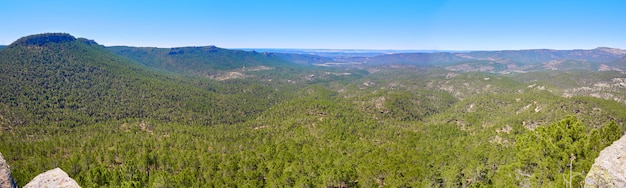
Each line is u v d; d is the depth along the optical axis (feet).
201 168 376.89
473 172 266.98
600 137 159.74
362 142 487.61
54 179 100.27
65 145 490.90
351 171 310.45
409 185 285.84
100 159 435.94
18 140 531.09
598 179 110.01
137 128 648.79
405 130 592.19
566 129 175.22
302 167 347.77
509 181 183.62
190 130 626.64
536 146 182.70
